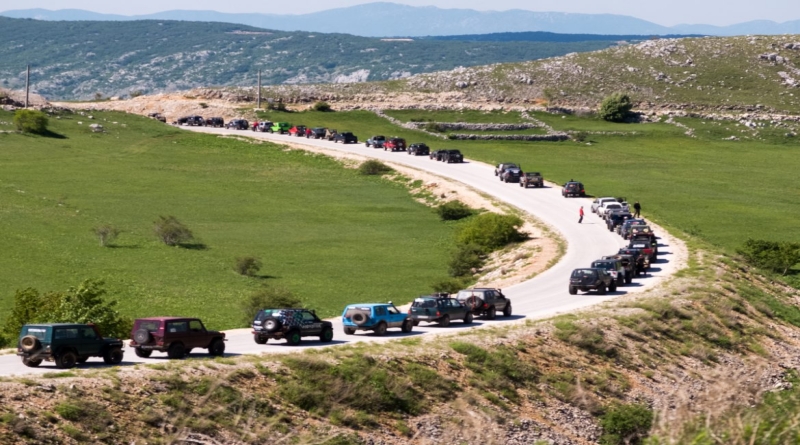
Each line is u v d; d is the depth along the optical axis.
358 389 63.56
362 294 130.38
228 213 196.62
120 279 135.50
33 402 52.28
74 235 166.25
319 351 70.50
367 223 189.00
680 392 30.67
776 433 28.83
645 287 115.50
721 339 93.69
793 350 97.56
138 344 65.88
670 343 89.75
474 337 81.00
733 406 29.69
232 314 113.62
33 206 188.50
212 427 53.56
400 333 84.81
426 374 69.12
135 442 51.44
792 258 146.12
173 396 56.22
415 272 148.38
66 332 61.59
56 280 133.25
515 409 68.81
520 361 76.44
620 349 84.88
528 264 139.88
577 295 110.25
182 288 131.00
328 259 157.12
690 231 171.75
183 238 168.25
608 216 167.75
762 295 118.00
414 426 62.59
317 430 56.91
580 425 68.56
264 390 60.81
